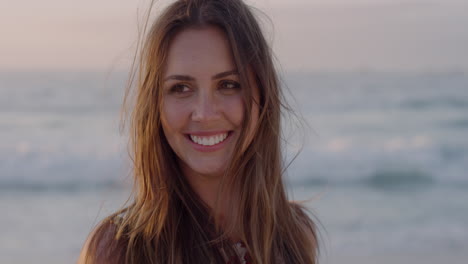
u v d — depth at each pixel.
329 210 11.09
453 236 9.42
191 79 1.82
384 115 23.09
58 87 35.91
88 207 11.44
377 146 16.95
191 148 1.90
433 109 24.17
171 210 1.96
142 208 1.94
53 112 24.36
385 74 47.72
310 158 15.51
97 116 22.95
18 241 9.05
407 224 10.14
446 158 15.96
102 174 14.29
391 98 27.77
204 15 1.83
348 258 8.20
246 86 1.87
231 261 2.03
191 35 1.82
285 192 2.44
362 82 38.81
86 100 28.94
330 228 9.75
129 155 2.11
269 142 2.09
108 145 16.56
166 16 1.85
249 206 2.08
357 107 25.41
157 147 1.94
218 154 1.91
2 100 28.91
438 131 19.30
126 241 1.89
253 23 1.96
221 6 1.89
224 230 2.05
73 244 8.95
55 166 14.85
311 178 14.17
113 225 1.94
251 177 2.06
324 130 19.94
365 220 10.34
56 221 10.31
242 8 1.92
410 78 41.66
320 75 48.00
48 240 9.15
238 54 1.85
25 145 16.59
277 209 2.25
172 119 1.86
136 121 1.97
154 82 1.88
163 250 1.91
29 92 32.75
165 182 1.96
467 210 11.21
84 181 13.80
